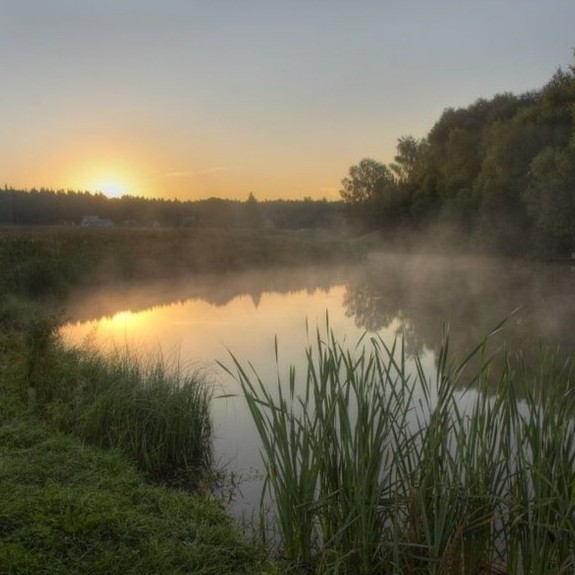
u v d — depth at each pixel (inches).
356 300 716.0
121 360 298.0
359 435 137.2
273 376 333.7
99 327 511.2
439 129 1849.2
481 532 141.0
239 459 222.1
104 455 195.2
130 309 623.8
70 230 1316.4
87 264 740.0
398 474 146.3
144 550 136.9
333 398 146.3
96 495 158.2
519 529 138.9
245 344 436.5
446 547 128.8
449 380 140.9
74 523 140.1
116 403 223.6
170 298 714.8
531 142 1214.9
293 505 149.0
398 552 132.6
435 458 136.2
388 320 559.5
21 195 2586.1
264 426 152.1
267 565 141.9
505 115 1646.2
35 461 178.9
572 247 1195.9
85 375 265.7
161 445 215.5
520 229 1267.2
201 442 229.5
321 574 140.3
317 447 146.9
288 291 810.8
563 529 123.2
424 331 499.5
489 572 142.9
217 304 671.1
